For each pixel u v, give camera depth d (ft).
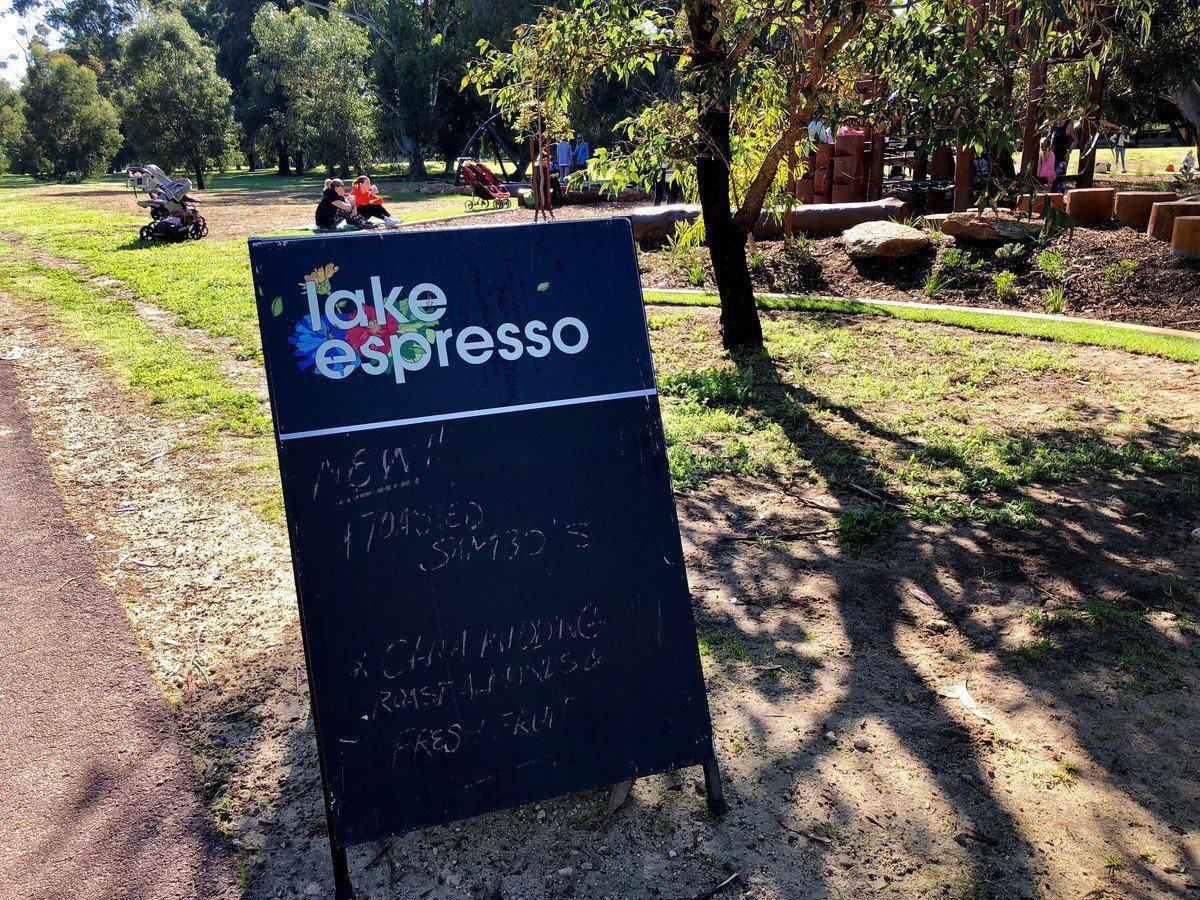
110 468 23.47
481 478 11.02
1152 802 11.49
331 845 10.12
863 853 10.78
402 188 135.74
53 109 223.10
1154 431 24.27
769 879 10.43
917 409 26.71
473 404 11.07
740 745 12.71
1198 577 16.90
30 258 58.34
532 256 11.43
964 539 18.72
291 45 167.32
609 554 11.36
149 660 15.12
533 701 10.87
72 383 30.66
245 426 26.37
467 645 10.73
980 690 13.85
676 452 23.43
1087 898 10.06
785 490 21.54
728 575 17.53
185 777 12.36
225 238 67.46
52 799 11.96
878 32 27.53
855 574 17.46
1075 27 30.71
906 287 42.14
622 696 11.18
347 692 10.25
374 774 10.21
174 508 21.02
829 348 32.96
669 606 11.48
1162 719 13.04
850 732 12.93
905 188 61.67
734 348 32.73
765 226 50.08
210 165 169.37
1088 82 41.83
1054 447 23.40
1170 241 39.83
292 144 206.59
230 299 42.86
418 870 10.71
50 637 15.80
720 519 20.06
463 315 11.08
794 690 13.93
